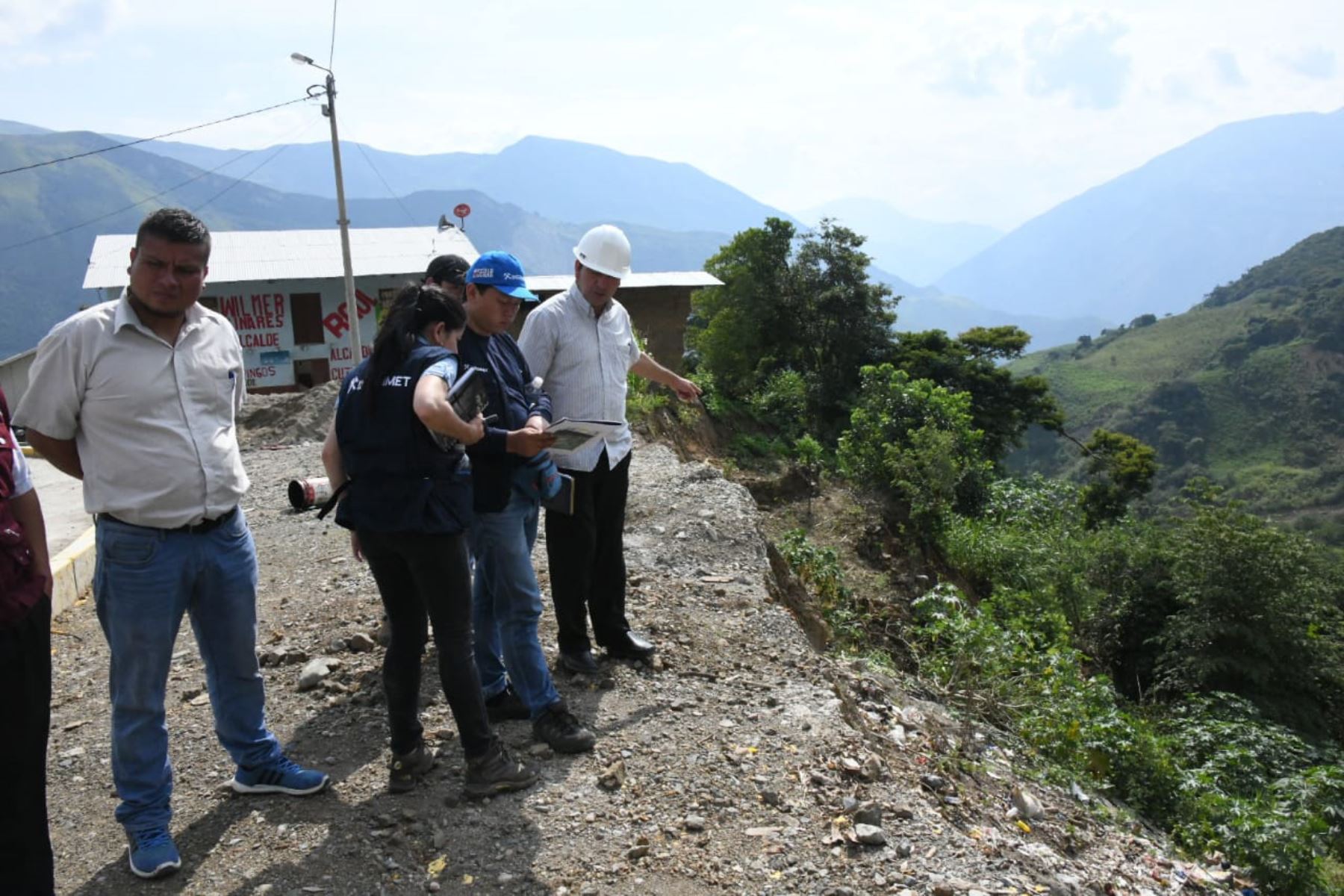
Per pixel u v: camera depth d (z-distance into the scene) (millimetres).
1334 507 107000
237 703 3443
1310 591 17156
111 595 3029
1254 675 16438
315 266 29328
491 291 3611
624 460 4625
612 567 4758
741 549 7504
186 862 3168
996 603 16109
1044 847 4027
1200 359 161500
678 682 4719
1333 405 131625
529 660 3871
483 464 3611
